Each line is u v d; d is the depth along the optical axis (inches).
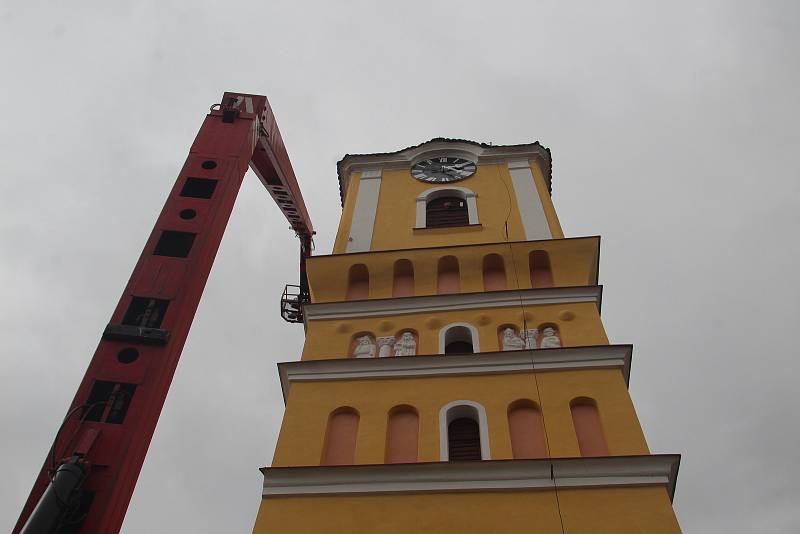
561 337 951.6
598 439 811.4
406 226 1229.7
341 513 738.2
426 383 892.0
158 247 933.8
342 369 915.4
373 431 836.6
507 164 1391.5
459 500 737.6
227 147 1120.2
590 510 717.3
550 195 1401.3
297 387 899.4
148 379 759.7
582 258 1069.1
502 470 756.0
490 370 894.4
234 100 1273.4
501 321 983.6
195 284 876.0
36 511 626.8
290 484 765.3
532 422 839.7
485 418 839.1
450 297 1021.2
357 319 1013.2
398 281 1090.7
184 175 1059.9
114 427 713.6
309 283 1090.1
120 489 679.7
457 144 1444.4
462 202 1306.6
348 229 1234.0
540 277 1075.3
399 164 1422.2
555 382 872.9
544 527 707.4
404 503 740.7
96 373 762.2
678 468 765.3
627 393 847.7
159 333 796.6
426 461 794.8
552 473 748.6
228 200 1034.1
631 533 694.5
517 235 1176.8
